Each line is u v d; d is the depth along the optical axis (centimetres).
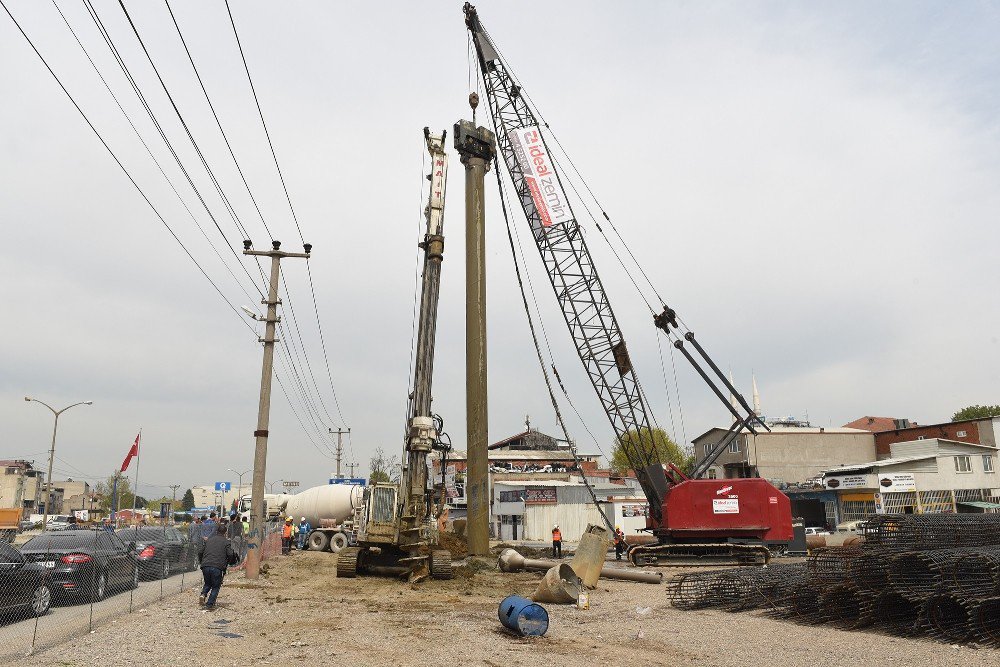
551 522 5878
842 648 1123
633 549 2889
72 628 1213
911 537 1437
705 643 1190
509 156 3728
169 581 2100
